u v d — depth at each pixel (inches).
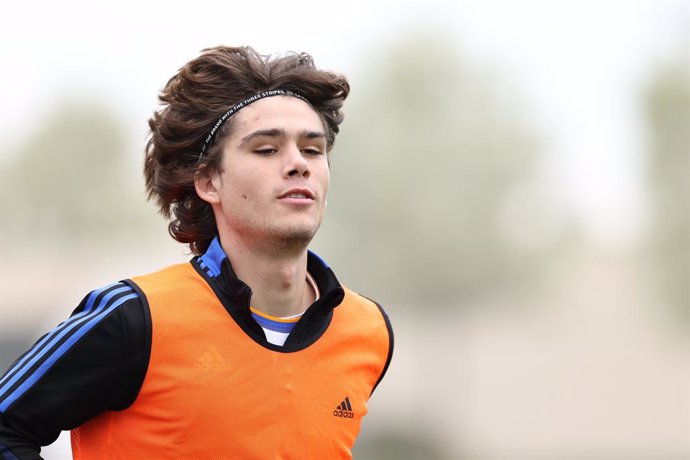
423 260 2854.3
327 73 324.5
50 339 279.1
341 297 314.2
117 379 278.1
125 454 283.4
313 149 310.8
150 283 296.5
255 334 295.6
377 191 2807.6
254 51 323.0
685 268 2711.6
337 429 307.9
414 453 2979.8
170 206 335.3
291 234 300.5
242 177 302.5
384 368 341.1
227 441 284.5
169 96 323.3
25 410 272.8
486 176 2901.1
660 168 2711.6
